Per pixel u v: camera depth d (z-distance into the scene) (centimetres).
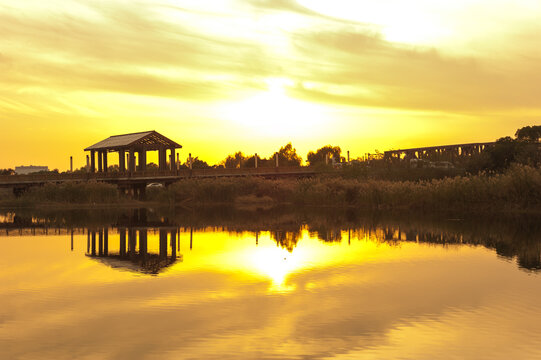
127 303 1981
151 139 9412
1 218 5616
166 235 4031
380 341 1564
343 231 4112
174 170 9119
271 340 1578
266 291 2156
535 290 2123
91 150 9794
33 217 5738
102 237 3925
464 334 1614
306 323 1733
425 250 3125
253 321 1756
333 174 8788
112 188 7938
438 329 1662
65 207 7269
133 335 1625
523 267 2595
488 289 2145
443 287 2189
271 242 3581
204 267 2678
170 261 2864
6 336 1625
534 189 5359
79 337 1612
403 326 1694
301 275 2453
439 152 11075
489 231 3941
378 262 2755
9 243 3622
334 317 1794
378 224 4562
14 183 7981
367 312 1848
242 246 3406
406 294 2083
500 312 1830
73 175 8450
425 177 7825
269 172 9694
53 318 1800
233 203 8088
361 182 7388
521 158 7069
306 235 3922
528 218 4756
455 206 5744
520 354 1455
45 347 1533
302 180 8262
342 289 2175
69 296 2091
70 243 3609
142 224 4906
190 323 1741
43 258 2984
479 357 1438
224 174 9375
